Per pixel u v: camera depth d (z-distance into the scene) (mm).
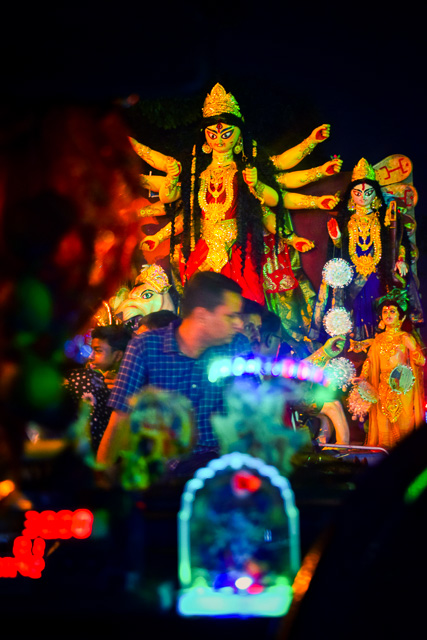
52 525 1568
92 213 1471
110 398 3328
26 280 1422
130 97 1424
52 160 1428
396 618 1069
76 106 1442
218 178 8898
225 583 1503
